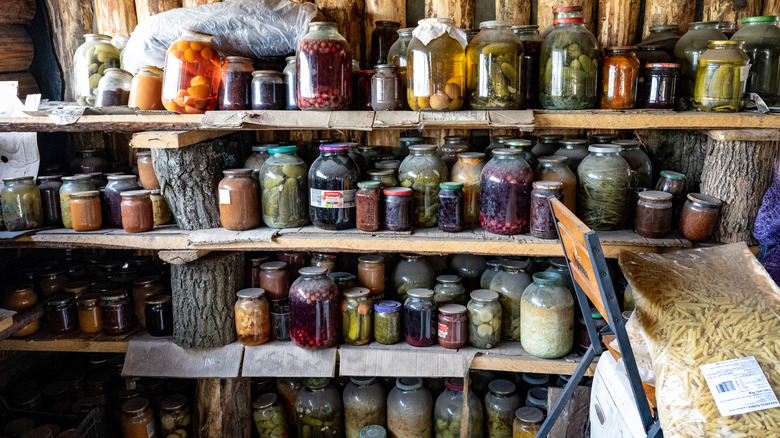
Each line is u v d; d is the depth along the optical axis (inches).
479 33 74.1
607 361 57.9
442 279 80.5
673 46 78.4
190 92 71.2
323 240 74.2
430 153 78.9
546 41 72.3
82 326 83.2
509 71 70.9
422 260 82.4
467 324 77.0
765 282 51.1
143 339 81.2
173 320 80.1
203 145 76.9
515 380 88.7
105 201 81.0
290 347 77.6
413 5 87.7
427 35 70.5
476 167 79.0
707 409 42.4
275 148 76.3
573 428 73.4
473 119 69.5
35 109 74.0
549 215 70.4
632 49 72.5
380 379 84.2
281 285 80.4
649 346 48.3
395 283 82.0
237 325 78.4
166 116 72.3
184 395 85.6
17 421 77.8
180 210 77.9
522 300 75.0
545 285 73.6
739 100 70.0
